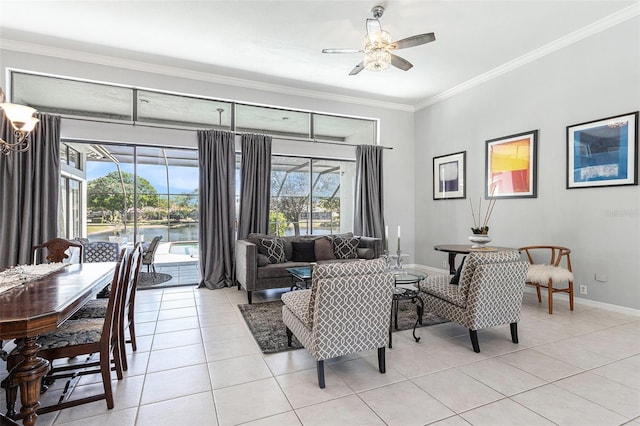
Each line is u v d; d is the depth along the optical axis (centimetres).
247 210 504
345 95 579
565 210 393
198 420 176
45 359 176
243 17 340
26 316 144
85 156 465
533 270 365
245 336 295
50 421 175
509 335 294
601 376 219
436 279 330
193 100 498
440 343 280
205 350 265
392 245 629
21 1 311
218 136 487
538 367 233
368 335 219
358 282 208
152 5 318
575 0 314
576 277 384
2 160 379
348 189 616
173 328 314
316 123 579
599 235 362
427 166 611
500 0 312
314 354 206
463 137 534
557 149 400
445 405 188
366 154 591
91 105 445
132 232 483
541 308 368
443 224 578
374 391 204
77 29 362
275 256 456
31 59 400
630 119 334
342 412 182
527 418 175
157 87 461
